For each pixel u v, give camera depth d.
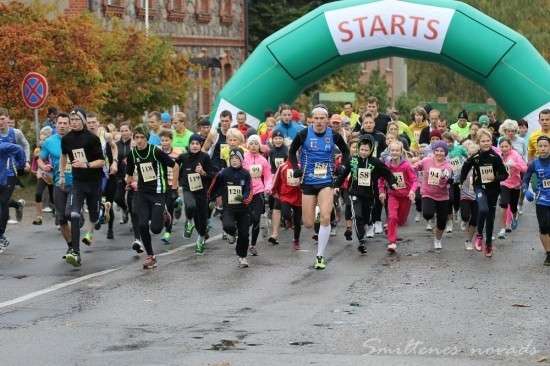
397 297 13.63
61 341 11.27
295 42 26.30
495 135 27.61
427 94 70.88
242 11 52.97
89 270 16.09
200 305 13.20
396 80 83.25
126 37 34.56
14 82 29.69
